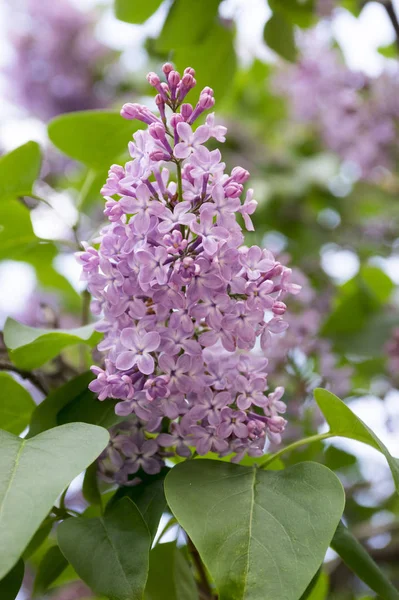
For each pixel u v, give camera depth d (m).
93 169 0.73
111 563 0.56
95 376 0.62
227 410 0.58
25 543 0.51
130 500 0.58
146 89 1.21
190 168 0.57
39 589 0.65
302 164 1.18
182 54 0.83
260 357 0.59
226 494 0.56
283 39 0.90
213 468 0.58
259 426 0.58
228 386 0.58
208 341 0.57
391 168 1.14
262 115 1.35
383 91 1.10
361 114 1.11
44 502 0.52
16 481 0.53
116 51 1.36
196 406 0.57
